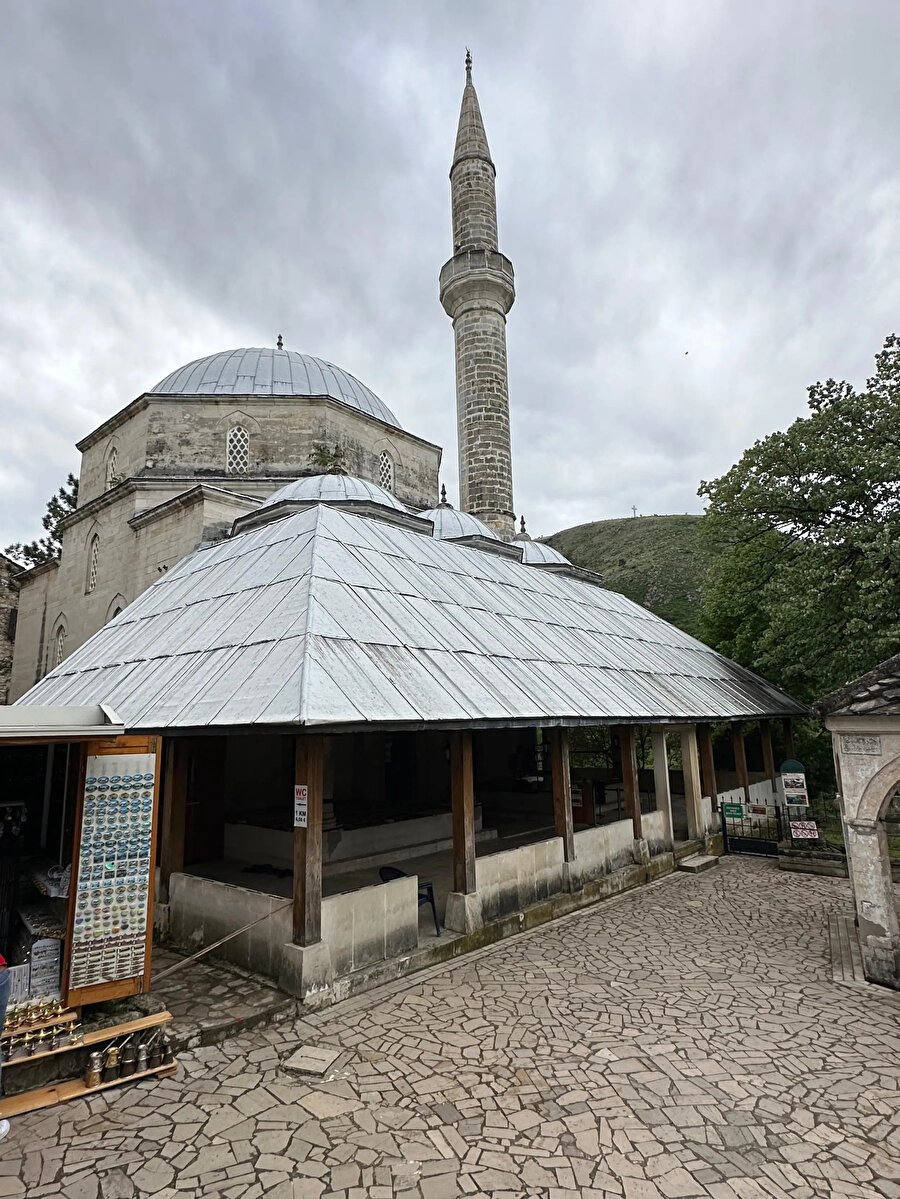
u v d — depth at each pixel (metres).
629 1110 5.00
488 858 9.21
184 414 20.83
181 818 9.18
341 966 7.13
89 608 21.23
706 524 22.05
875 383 18.36
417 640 9.49
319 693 6.91
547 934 9.18
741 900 11.01
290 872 10.95
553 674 11.12
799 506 19.38
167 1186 4.21
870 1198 4.06
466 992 7.20
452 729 7.87
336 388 24.03
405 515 17.48
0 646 31.28
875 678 7.95
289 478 20.12
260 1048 5.96
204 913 8.34
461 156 27.39
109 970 6.01
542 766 22.81
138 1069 5.48
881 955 7.51
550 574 18.53
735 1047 5.98
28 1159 4.47
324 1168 4.37
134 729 7.96
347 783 16.34
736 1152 4.50
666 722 12.34
